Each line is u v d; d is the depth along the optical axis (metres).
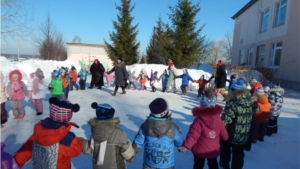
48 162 1.88
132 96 9.51
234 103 2.93
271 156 3.79
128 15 25.59
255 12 20.86
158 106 2.23
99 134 2.08
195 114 2.64
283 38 15.82
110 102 7.97
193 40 17.73
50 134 1.87
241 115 2.89
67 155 1.99
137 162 3.36
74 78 10.74
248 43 22.38
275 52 17.19
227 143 3.05
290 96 11.99
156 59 22.59
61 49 34.94
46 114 5.89
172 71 11.23
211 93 2.80
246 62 22.69
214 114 2.59
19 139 4.05
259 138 4.49
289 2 15.25
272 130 4.87
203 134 2.64
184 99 9.38
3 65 12.48
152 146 2.27
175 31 17.80
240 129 2.89
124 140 2.17
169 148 2.29
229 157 3.22
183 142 2.57
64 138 1.96
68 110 1.97
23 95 5.40
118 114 6.21
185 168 3.26
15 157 2.01
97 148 2.12
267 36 18.31
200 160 2.77
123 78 9.56
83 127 4.85
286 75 15.29
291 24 14.92
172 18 17.73
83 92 10.23
